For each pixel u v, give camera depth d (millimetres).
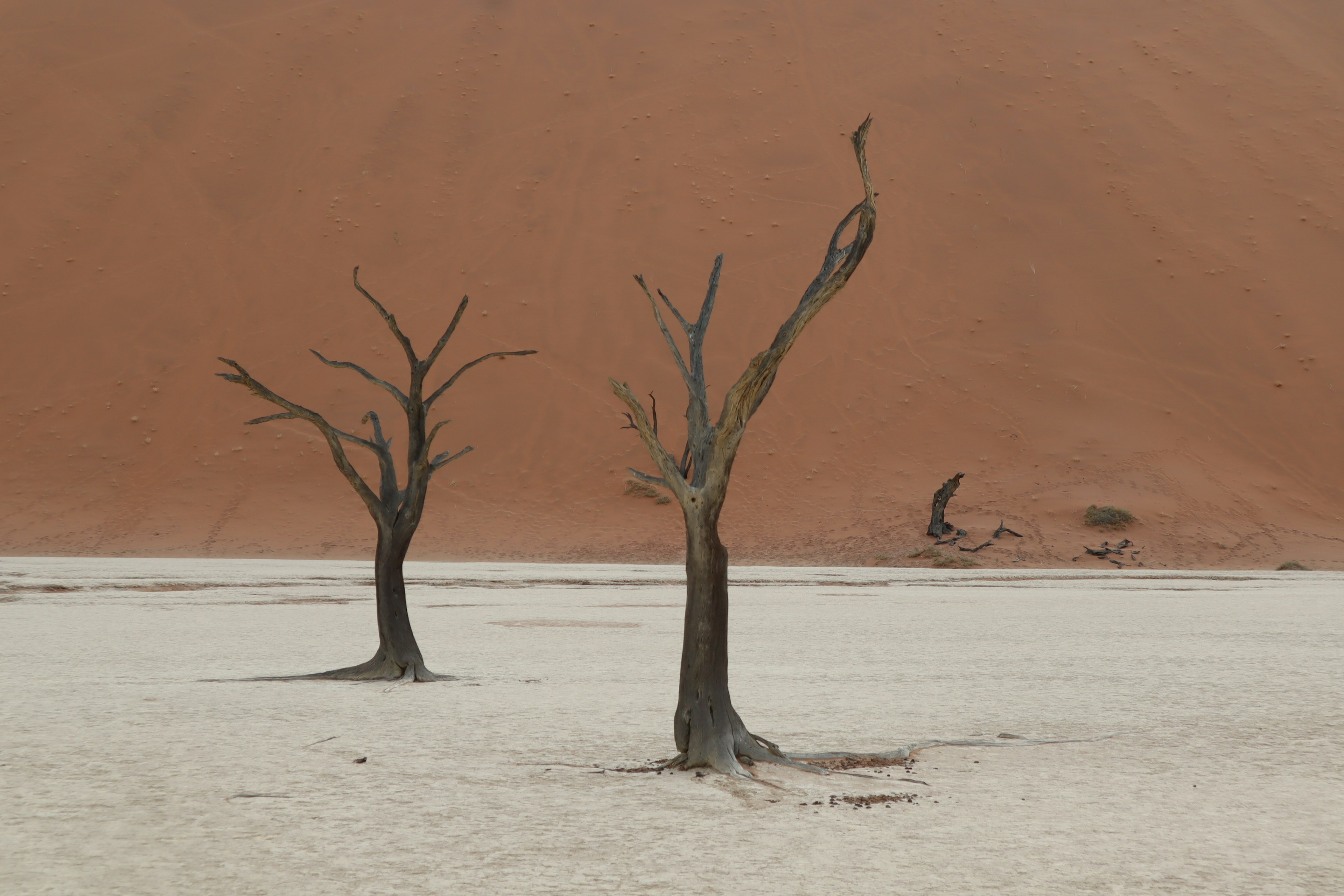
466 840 7117
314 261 92000
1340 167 96938
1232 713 12648
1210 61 109000
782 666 17172
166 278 90188
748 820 7711
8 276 89375
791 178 98500
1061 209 95500
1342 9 116125
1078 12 115312
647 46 112000
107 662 17078
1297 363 82188
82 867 6492
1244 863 6738
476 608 29719
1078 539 66000
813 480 75562
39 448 77625
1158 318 86375
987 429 78688
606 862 6629
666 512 72562
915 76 108250
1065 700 13602
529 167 100375
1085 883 6293
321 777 9000
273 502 73375
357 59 109688
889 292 89688
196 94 105500
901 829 7492
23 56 107625
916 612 29047
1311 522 70125
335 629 23094
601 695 13898
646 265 91812
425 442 15672
